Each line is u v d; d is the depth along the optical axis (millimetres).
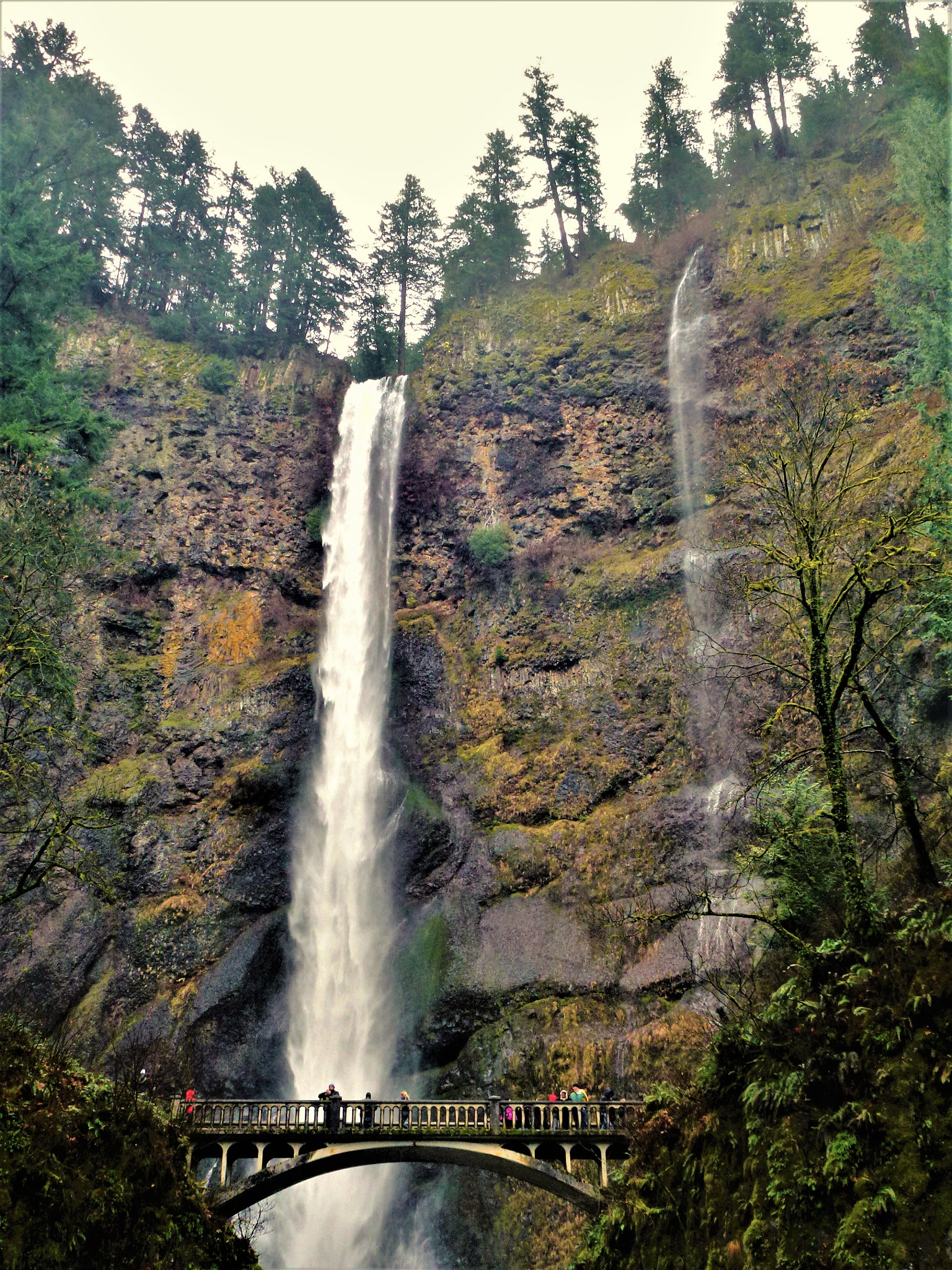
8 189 27734
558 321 52969
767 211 50531
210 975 35719
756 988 21625
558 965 33719
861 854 22750
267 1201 33219
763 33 62250
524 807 38500
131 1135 17516
